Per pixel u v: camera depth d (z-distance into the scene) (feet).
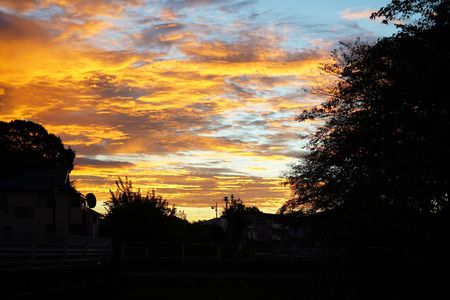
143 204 163.12
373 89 71.61
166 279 125.18
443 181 57.41
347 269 78.18
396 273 60.95
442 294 52.03
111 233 159.63
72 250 91.50
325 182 96.22
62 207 183.62
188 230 178.50
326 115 92.02
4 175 130.00
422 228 62.95
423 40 60.70
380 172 66.44
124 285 112.57
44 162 269.44
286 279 124.26
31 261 69.56
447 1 59.11
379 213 65.72
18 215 182.60
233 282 125.49
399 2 62.49
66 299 72.84
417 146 57.98
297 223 105.70
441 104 57.98
